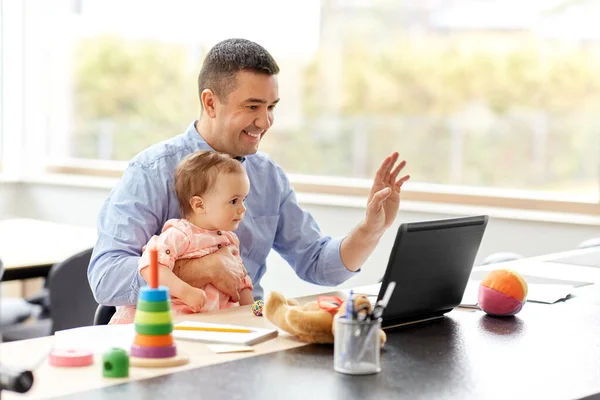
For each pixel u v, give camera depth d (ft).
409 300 6.60
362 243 8.50
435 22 15.66
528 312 7.24
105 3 18.58
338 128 16.58
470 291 8.07
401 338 6.20
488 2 15.20
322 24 16.57
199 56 17.67
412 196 15.85
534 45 14.93
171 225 7.91
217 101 8.52
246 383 4.95
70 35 19.06
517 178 15.24
